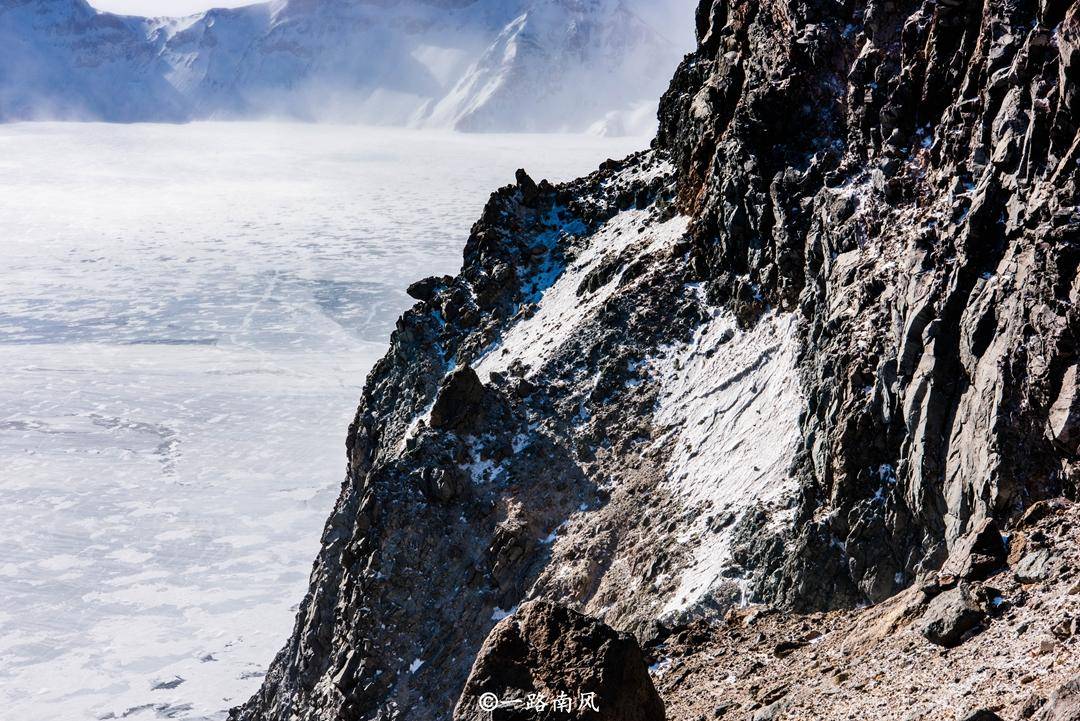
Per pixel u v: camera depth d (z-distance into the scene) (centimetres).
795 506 3284
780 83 4256
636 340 4884
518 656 1516
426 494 4562
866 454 2977
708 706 1883
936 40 3441
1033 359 2439
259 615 11550
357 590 4416
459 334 6028
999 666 1417
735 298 4525
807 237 3806
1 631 11156
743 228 4522
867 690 1572
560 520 4338
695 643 2378
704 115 5344
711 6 6009
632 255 5509
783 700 1694
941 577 1889
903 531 2817
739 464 3781
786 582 3064
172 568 12825
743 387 4128
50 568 12781
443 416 4809
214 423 18300
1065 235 2486
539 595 4059
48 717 9488
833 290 3447
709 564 3416
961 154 3167
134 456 16775
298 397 19788
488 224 6475
